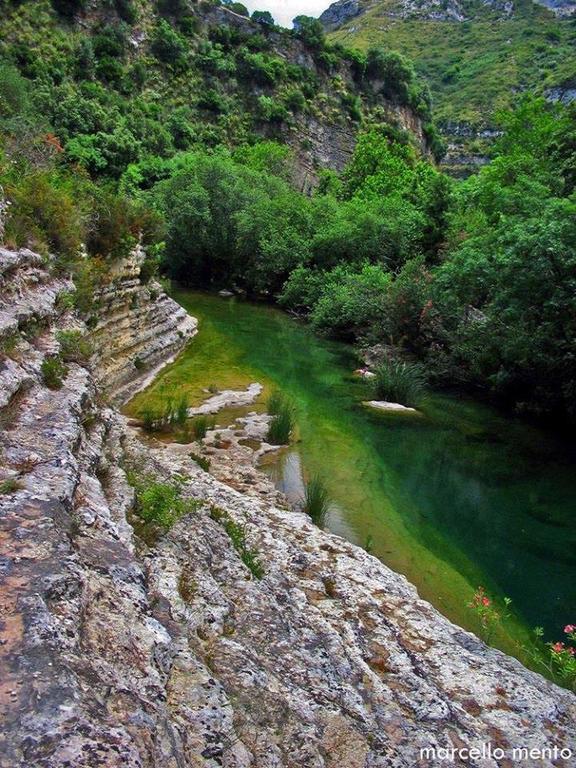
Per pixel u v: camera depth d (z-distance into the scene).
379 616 6.73
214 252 40.28
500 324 18.72
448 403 18.38
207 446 12.59
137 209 20.09
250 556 6.92
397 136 82.06
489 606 7.79
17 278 8.72
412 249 32.16
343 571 7.73
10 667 2.86
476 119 110.94
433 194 32.78
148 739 2.87
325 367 21.48
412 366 20.56
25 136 20.70
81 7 61.94
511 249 17.44
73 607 3.44
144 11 68.88
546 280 16.64
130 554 4.57
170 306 22.30
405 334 23.28
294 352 23.58
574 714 5.70
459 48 148.38
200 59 69.94
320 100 77.94
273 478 11.59
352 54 85.69
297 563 7.51
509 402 18.70
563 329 16.62
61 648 3.06
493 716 5.33
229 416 14.80
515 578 9.05
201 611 4.98
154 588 4.77
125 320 17.20
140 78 63.88
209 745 3.38
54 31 58.53
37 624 3.14
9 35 55.19
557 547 10.05
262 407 15.75
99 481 5.88
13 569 3.58
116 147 51.00
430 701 5.31
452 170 101.50
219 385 17.42
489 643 7.39
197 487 8.68
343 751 4.23
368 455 13.48
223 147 60.22
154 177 50.22
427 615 7.14
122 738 2.66
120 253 16.61
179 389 16.66
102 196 17.86
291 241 36.12
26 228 11.32
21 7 57.28
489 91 119.19
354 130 78.94
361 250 32.66
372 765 4.19
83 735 2.58
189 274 41.69
